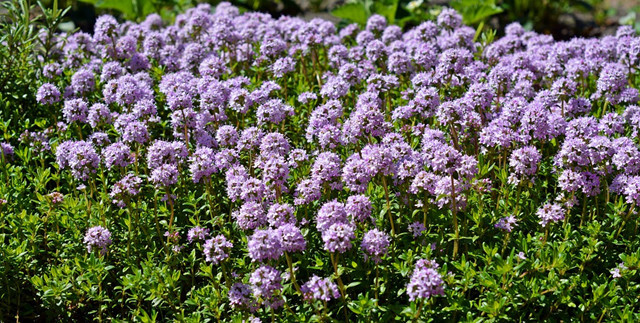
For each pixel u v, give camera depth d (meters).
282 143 0.93
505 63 1.09
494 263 0.86
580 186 0.90
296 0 1.94
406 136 0.97
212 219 0.91
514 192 0.93
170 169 0.90
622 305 0.85
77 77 1.06
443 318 0.85
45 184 0.96
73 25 1.58
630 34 1.13
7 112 1.04
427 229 0.90
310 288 0.84
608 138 0.95
